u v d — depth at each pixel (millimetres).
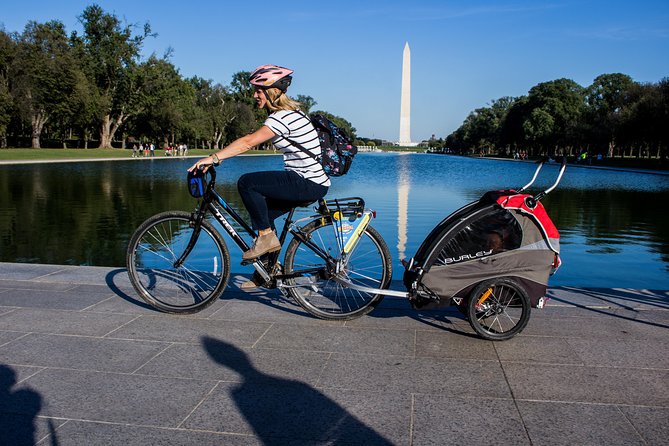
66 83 53094
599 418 2844
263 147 121188
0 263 6297
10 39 51750
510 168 52156
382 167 51844
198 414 2895
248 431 2730
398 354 3662
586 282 8102
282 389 3172
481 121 129375
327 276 4234
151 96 64562
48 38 53938
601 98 87188
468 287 3883
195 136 82688
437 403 3004
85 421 2826
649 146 70438
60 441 2645
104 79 63500
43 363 3529
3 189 21125
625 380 3270
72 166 37844
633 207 18094
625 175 42375
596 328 4113
